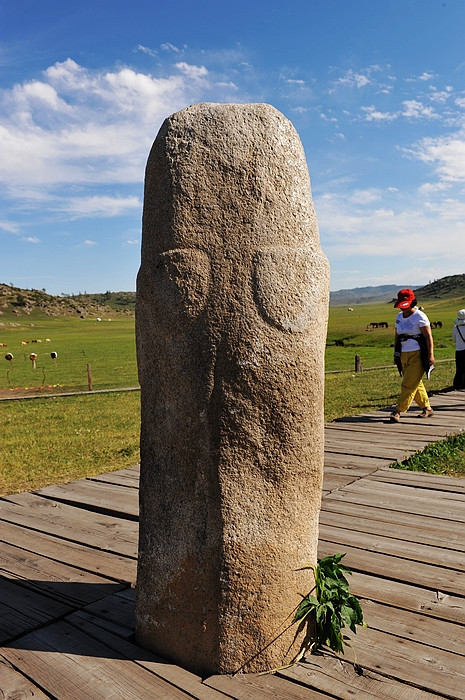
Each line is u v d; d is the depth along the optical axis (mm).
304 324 2312
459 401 9461
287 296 2270
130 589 3123
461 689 2184
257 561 2283
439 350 25609
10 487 5988
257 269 2234
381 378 15641
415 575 3213
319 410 2408
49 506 4758
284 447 2311
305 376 2328
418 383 7773
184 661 2354
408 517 4199
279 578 2330
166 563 2379
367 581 3168
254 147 2281
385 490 4906
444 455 6234
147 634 2475
